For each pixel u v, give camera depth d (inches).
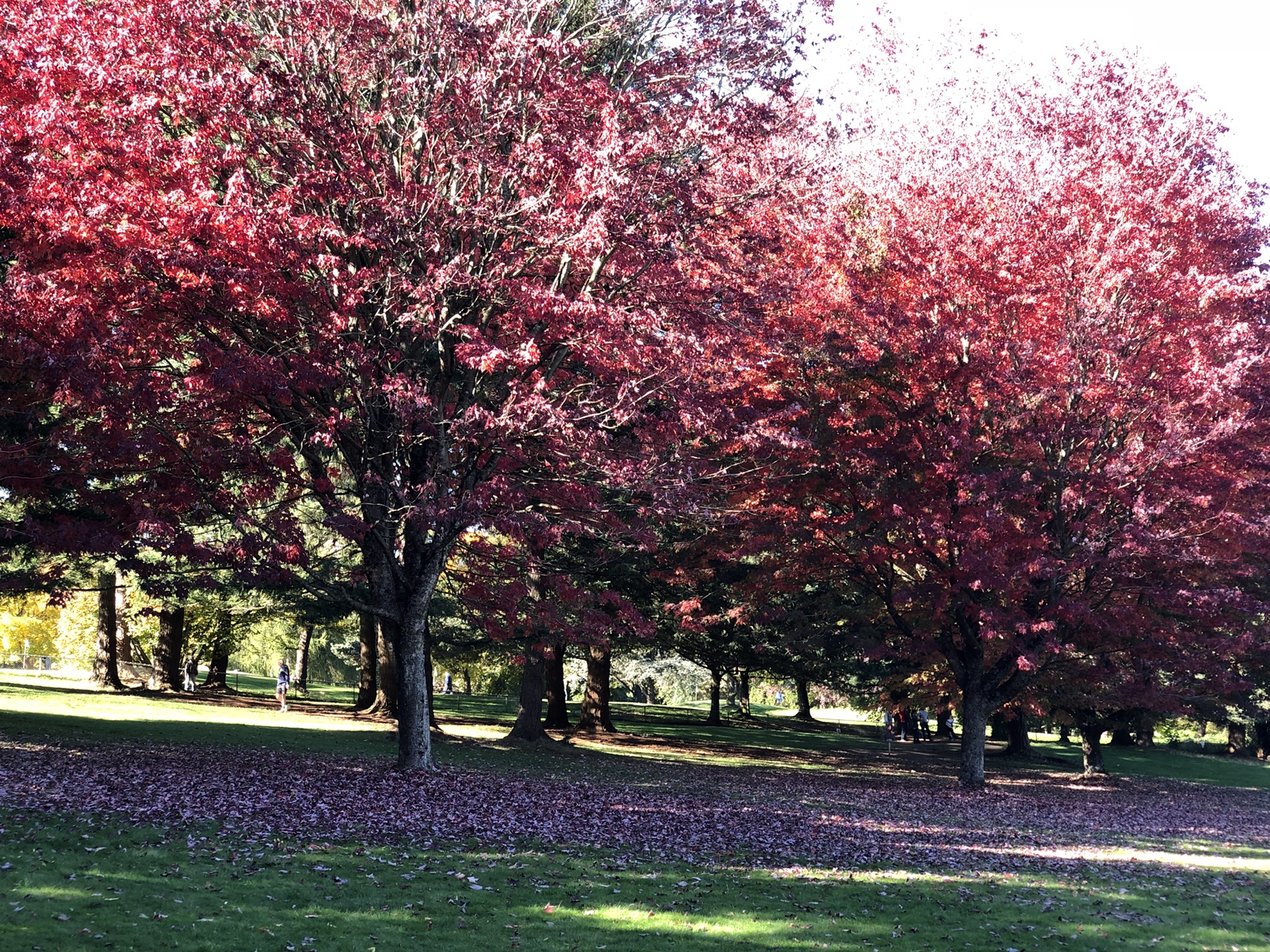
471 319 699.4
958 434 904.9
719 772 1033.5
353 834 490.9
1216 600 916.6
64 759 651.5
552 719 1400.1
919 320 936.3
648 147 641.6
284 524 616.4
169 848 420.5
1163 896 497.0
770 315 861.2
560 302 596.4
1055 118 1015.0
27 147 522.6
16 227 514.9
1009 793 1011.9
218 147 586.2
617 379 680.4
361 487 687.1
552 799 686.5
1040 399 916.6
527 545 836.6
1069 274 940.6
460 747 1027.3
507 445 672.4
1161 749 2075.5
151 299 561.9
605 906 398.9
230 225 533.3
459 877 423.5
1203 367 864.9
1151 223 933.2
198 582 633.6
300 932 331.0
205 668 2384.4
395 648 757.3
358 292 596.7
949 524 922.7
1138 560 967.0
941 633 1073.5
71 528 567.2
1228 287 884.0
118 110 533.3
